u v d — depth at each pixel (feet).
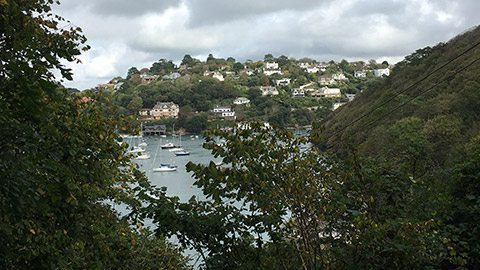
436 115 159.53
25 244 16.53
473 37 222.28
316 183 21.43
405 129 141.90
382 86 260.01
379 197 21.11
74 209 19.15
